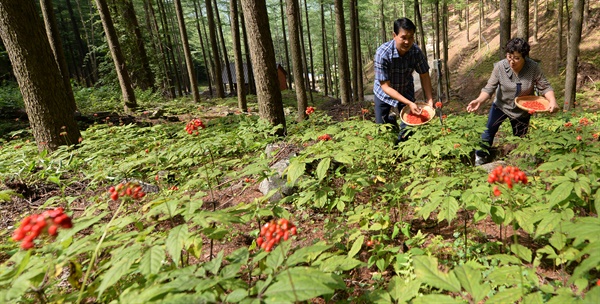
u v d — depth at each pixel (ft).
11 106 34.60
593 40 66.90
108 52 61.98
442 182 7.35
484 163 14.76
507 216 6.36
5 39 16.37
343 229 8.85
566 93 35.40
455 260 8.05
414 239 8.66
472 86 81.46
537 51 76.23
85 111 37.29
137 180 14.33
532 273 5.07
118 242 5.68
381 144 12.47
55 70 17.80
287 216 7.70
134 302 4.27
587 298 3.56
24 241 4.19
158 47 83.61
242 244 9.71
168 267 6.68
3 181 14.71
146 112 37.88
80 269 5.45
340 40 49.01
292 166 8.11
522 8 27.02
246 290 4.74
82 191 14.44
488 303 4.45
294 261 4.83
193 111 44.96
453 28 141.90
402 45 12.88
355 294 7.43
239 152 17.28
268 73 19.80
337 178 12.81
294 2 34.24
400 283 5.24
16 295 4.70
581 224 4.74
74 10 115.44
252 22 19.33
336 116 40.32
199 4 106.52
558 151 10.18
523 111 13.41
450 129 12.53
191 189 13.26
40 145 17.75
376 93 14.90
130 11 61.82
